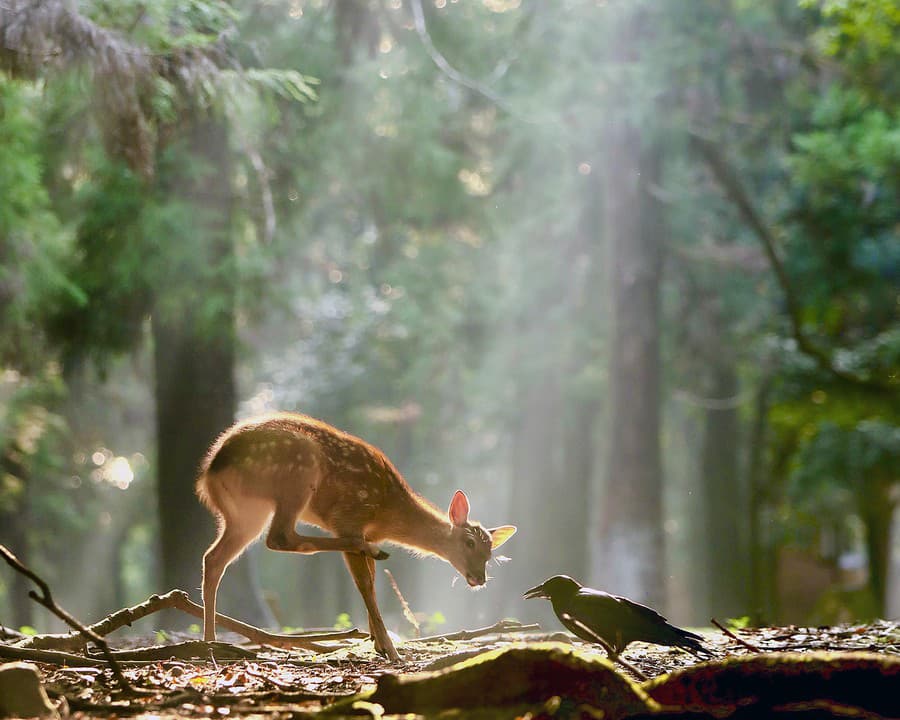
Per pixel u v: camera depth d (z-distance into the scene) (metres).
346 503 7.64
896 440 26.39
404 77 18.20
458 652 6.79
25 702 4.92
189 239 13.55
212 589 7.37
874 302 23.98
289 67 16.58
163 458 13.98
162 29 9.21
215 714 5.05
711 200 23.62
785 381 25.59
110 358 16.00
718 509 26.98
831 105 20.11
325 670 6.71
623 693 4.89
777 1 22.31
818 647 7.62
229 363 14.20
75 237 15.19
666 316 25.16
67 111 12.45
